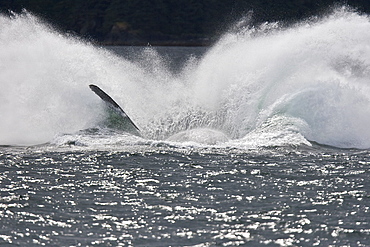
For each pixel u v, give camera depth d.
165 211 57.09
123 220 54.72
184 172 71.19
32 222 54.16
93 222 54.22
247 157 78.94
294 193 62.53
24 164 75.25
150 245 49.19
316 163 75.81
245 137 90.69
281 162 76.25
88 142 87.38
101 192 63.09
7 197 61.09
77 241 50.00
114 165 74.75
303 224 53.50
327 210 57.09
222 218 55.16
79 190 63.81
